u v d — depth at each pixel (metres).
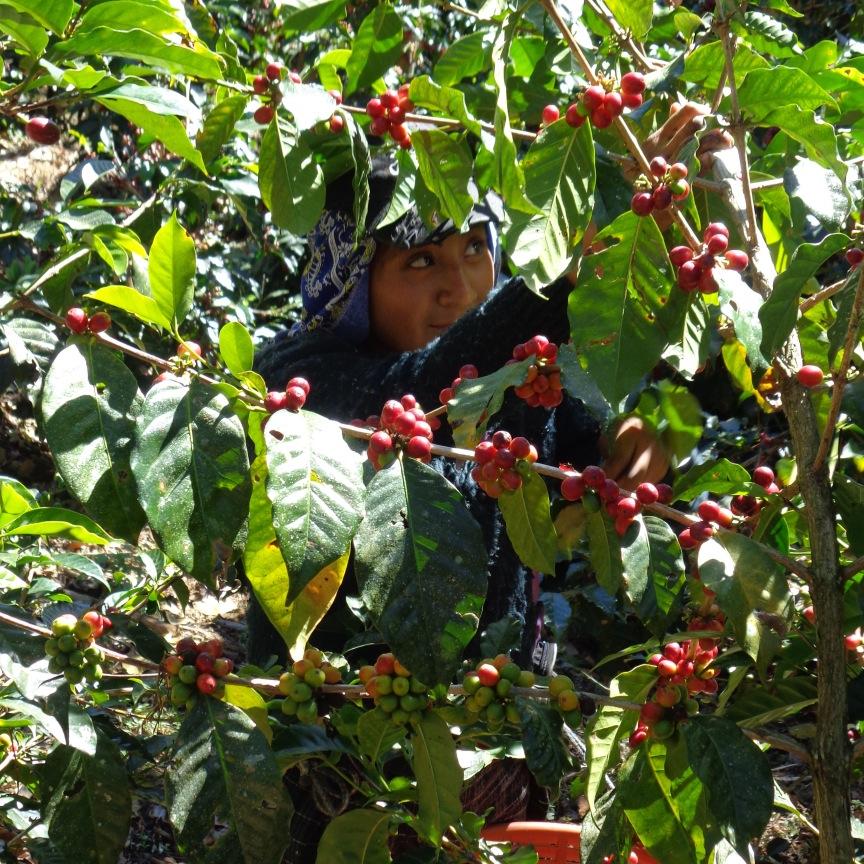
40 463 4.36
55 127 1.28
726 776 1.25
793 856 2.75
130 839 2.67
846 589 1.50
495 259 2.10
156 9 1.25
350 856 1.50
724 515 1.36
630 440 1.85
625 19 1.47
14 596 2.13
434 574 1.20
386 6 1.67
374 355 1.97
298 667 1.38
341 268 1.93
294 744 1.49
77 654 1.31
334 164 1.73
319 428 1.20
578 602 2.72
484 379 1.42
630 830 1.45
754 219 1.34
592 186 1.34
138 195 4.08
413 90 1.44
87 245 1.41
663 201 1.26
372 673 1.38
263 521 1.27
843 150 1.73
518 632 1.70
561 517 1.54
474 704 1.32
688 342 1.33
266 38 4.73
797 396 1.31
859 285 1.18
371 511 1.22
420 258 1.95
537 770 1.27
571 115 1.31
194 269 1.24
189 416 1.19
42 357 1.42
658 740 1.34
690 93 1.66
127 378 1.22
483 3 1.52
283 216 1.44
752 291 1.27
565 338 1.61
